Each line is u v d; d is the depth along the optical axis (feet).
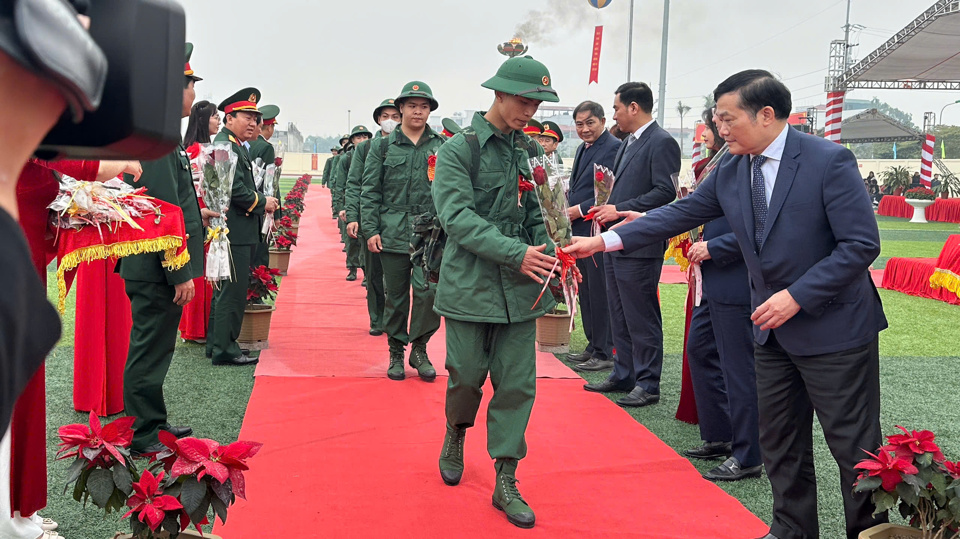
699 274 12.55
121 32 2.23
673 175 15.11
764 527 10.41
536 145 13.50
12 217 2.07
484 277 10.77
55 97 2.11
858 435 8.77
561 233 10.83
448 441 11.66
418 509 10.64
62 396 15.14
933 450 8.30
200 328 20.22
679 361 20.43
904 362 20.75
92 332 13.83
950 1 52.54
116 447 7.51
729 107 9.02
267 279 20.35
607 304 19.21
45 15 1.90
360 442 13.25
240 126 18.40
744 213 9.36
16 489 8.59
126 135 2.27
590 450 13.28
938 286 31.04
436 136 18.56
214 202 16.08
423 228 12.85
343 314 25.26
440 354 20.29
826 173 8.68
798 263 8.90
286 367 18.13
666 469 12.51
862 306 8.79
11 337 1.99
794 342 8.89
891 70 65.67
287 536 9.65
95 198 9.65
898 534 8.75
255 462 12.14
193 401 15.37
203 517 7.08
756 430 12.35
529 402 10.74
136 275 11.80
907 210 85.76
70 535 9.45
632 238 10.52
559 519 10.53
